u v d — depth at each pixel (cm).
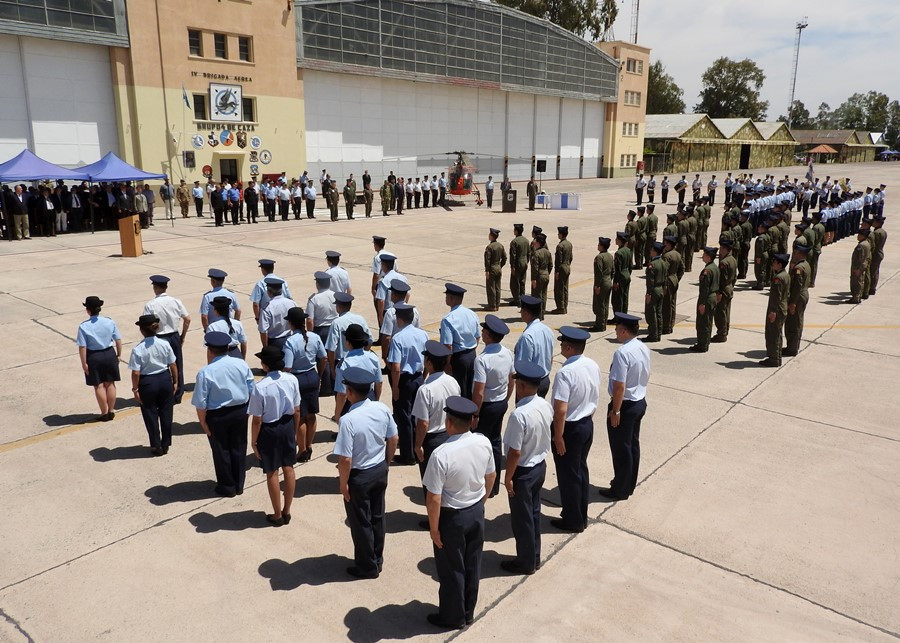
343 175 3997
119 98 2898
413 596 503
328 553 558
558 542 575
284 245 2138
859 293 1438
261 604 490
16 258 1870
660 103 9506
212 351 627
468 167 3662
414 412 606
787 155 9250
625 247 1262
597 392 575
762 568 535
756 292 1561
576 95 5606
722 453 737
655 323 1159
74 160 2844
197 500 641
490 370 638
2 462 708
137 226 1897
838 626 469
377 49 3969
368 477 499
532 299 691
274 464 579
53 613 478
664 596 502
